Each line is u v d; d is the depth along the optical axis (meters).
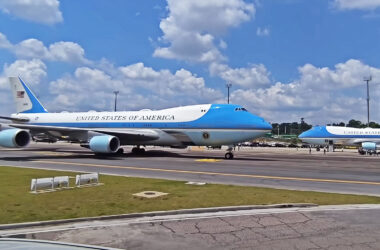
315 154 43.38
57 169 18.52
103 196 10.35
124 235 6.71
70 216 7.92
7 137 23.86
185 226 7.38
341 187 13.25
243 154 40.09
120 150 32.91
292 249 5.98
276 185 13.54
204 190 11.66
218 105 28.59
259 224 7.56
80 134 29.28
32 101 39.12
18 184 12.54
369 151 49.00
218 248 6.04
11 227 7.05
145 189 11.73
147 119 30.75
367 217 8.20
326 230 7.12
